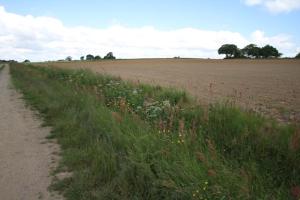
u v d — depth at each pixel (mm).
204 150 4859
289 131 5391
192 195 3764
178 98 10016
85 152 5844
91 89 11539
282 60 87375
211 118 6387
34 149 6609
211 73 38031
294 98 12781
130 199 4191
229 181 3838
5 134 7930
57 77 19688
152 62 86875
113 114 7031
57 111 9508
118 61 95875
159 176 4289
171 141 5207
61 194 4633
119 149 5508
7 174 5398
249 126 5703
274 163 4531
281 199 3621
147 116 7031
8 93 16109
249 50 118250
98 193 4402
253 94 14383
